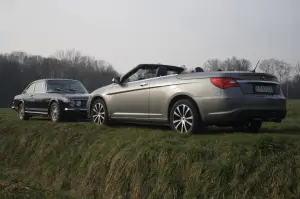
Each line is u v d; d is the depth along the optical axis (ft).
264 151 18.06
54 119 38.06
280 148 18.49
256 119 22.17
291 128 28.73
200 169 18.11
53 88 41.19
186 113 23.72
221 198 16.67
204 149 19.39
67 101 36.91
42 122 35.99
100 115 31.22
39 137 30.78
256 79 22.62
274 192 16.20
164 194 18.37
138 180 19.89
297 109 54.49
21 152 30.63
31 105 41.98
